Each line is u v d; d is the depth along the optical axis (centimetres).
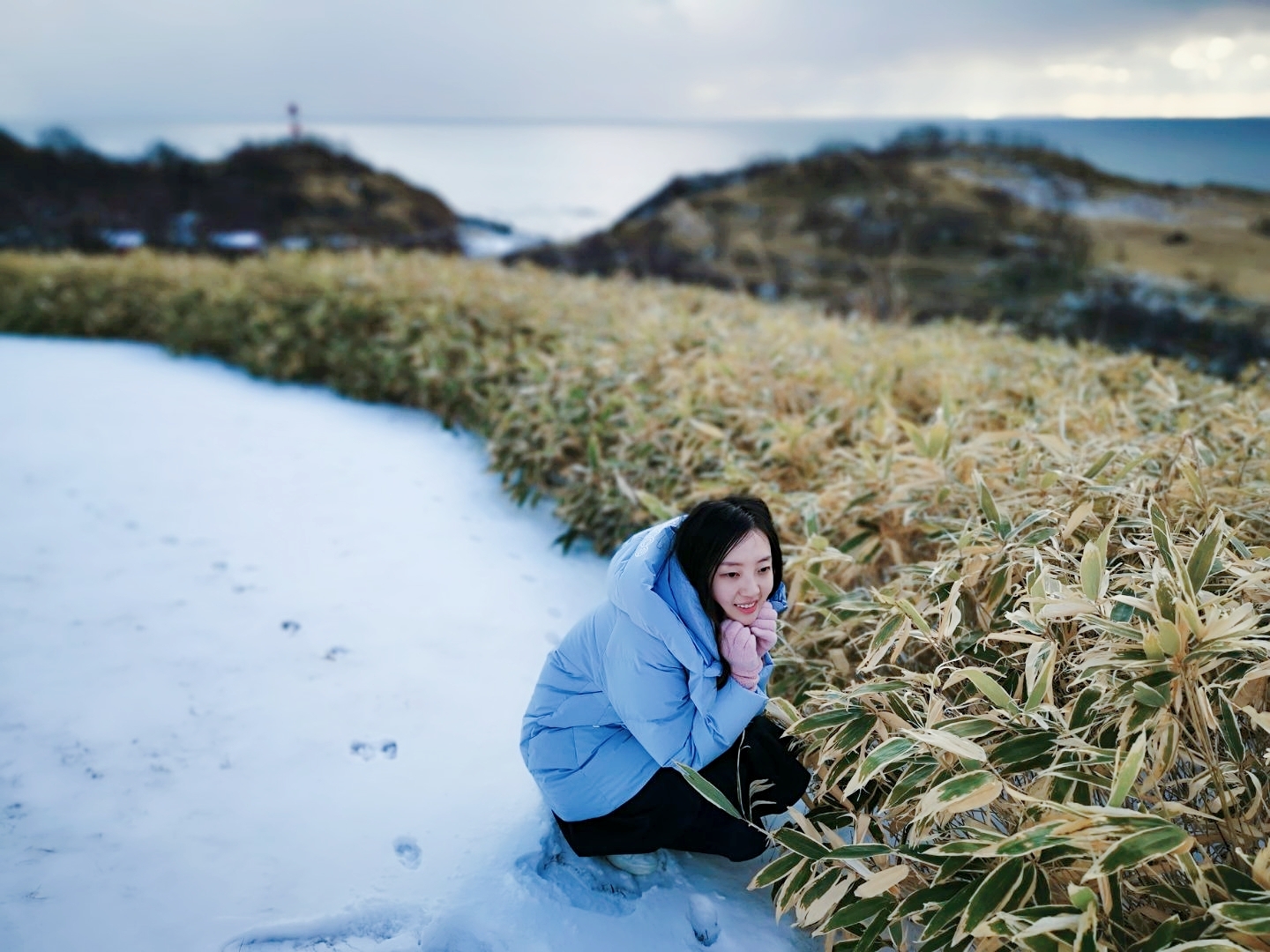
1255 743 172
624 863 196
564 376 446
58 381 650
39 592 320
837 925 159
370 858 200
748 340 503
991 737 176
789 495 294
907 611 190
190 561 353
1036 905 139
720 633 175
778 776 191
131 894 185
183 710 253
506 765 236
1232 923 121
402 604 326
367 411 585
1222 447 289
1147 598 168
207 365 731
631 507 363
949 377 407
